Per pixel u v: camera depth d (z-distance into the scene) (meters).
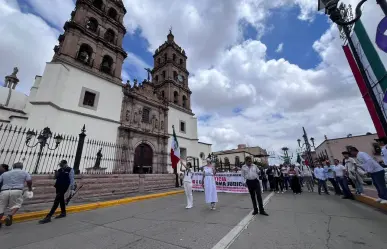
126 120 19.98
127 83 21.50
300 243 3.19
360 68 4.75
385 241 3.13
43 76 15.17
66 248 3.37
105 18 22.08
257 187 5.56
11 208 4.85
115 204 7.90
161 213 6.06
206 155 30.00
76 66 17.28
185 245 3.30
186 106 30.88
